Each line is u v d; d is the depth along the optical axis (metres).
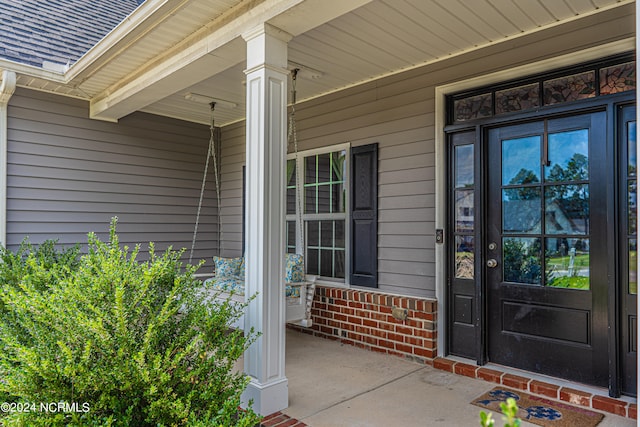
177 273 2.30
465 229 3.52
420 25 3.05
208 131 5.88
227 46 2.93
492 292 3.37
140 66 3.80
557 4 2.75
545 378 3.06
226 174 5.95
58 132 4.56
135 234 5.13
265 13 2.60
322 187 4.69
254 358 2.65
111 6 6.15
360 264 4.24
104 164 4.90
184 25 3.05
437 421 2.56
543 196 3.12
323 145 4.60
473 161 3.47
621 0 2.71
